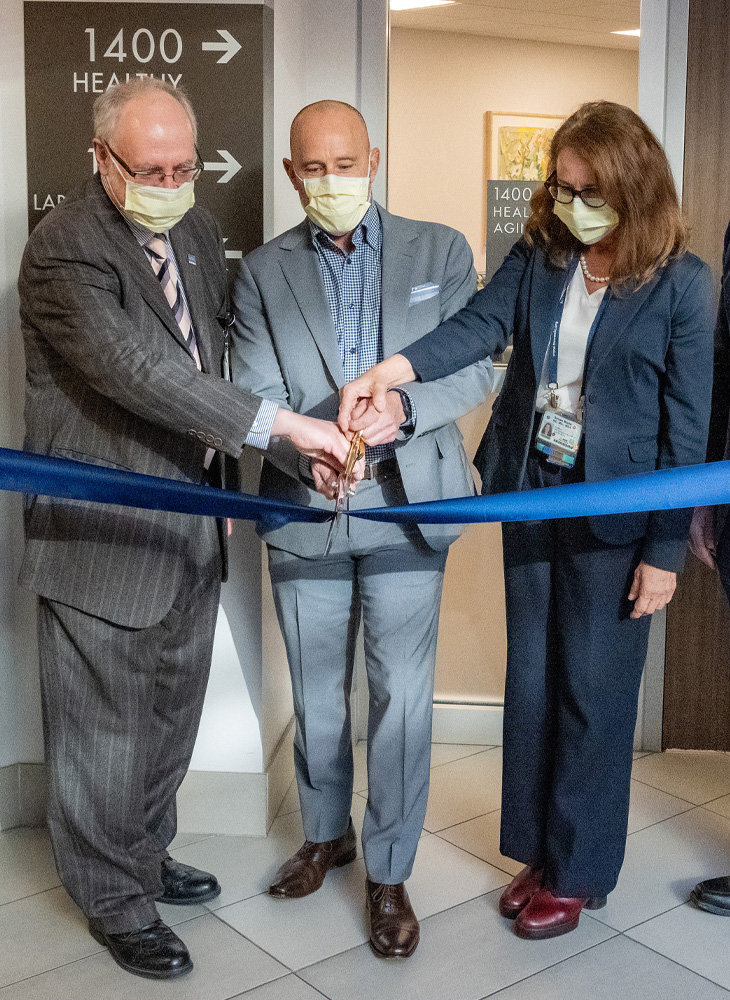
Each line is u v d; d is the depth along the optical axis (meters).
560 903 2.17
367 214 2.11
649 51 2.93
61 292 1.86
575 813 2.11
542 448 2.05
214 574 2.18
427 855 2.51
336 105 2.00
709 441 2.23
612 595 2.05
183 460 2.00
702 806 2.79
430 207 3.17
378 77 3.00
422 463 2.11
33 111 2.45
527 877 2.26
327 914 2.25
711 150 2.94
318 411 2.13
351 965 2.06
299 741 2.31
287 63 2.71
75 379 1.96
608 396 1.98
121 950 2.05
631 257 1.90
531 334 2.04
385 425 1.95
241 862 2.49
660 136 2.96
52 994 1.97
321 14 2.98
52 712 2.03
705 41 2.90
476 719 3.24
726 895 2.25
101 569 1.95
